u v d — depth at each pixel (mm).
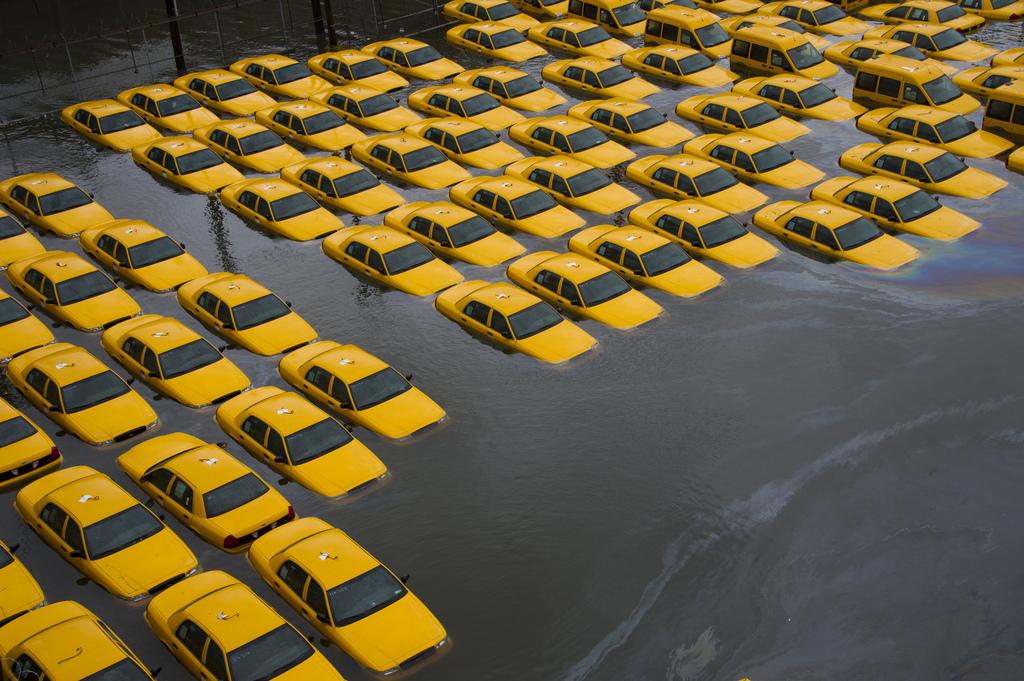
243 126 40625
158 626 19672
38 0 59156
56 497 22375
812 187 36344
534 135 40281
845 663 19484
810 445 24828
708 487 23734
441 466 24578
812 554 21922
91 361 27375
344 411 26094
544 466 24484
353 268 32719
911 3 51594
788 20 49344
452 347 28844
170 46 52344
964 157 37719
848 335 28516
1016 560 21625
